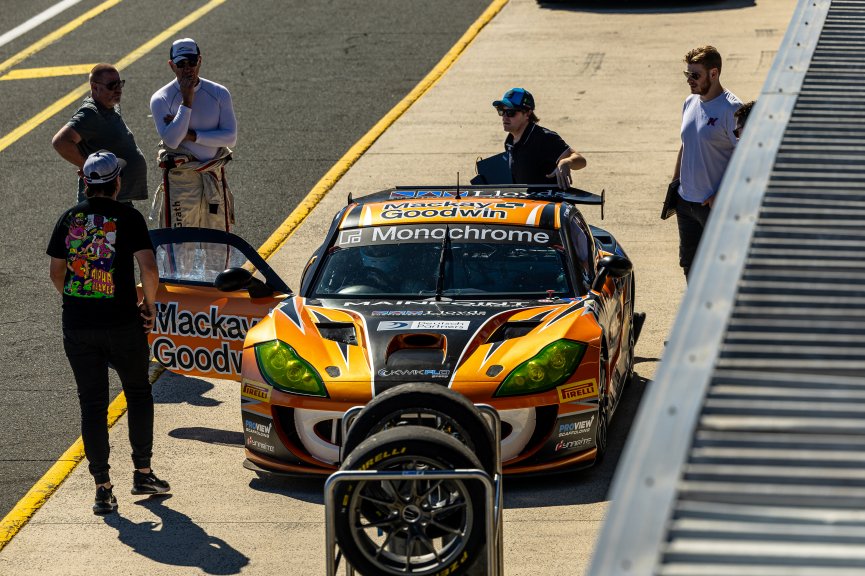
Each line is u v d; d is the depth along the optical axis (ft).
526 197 57.98
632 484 18.31
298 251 76.89
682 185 59.11
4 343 64.95
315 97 109.70
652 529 17.44
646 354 61.21
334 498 31.60
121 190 60.80
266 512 45.73
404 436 31.50
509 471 45.93
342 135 99.55
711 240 24.86
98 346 45.39
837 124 30.14
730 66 109.50
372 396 45.52
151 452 47.24
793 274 23.85
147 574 41.09
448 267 52.29
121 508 46.52
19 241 80.74
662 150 92.38
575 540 42.04
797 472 18.71
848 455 18.98
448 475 30.78
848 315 22.43
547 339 47.34
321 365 47.11
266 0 145.07
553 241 53.26
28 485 49.08
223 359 53.98
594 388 47.01
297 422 46.88
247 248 53.93
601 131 96.78
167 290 54.85
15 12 144.56
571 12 135.74
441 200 57.31
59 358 63.00
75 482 49.29
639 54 117.39
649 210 81.51
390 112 104.63
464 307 49.70
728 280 23.31
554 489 46.70
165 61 121.80
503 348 47.06
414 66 118.01
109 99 59.77
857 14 39.47
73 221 45.29
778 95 31.96
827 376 20.81
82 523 45.42
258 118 104.47
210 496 47.32
